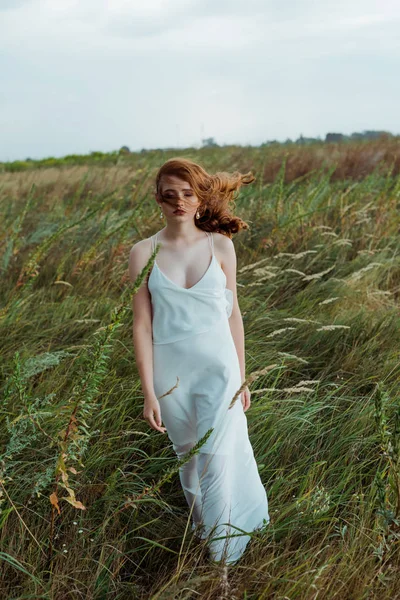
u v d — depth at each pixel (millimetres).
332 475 3127
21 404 3398
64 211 8195
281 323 4906
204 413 2643
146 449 3414
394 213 7598
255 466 2771
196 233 2801
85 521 2777
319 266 6281
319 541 2705
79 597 2432
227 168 13320
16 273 6137
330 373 4324
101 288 5699
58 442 2467
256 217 7152
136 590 2504
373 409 3568
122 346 4262
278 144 18031
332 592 2309
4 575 2461
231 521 2670
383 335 4781
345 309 5258
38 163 25000
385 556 2484
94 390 2420
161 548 2738
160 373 2713
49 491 2938
